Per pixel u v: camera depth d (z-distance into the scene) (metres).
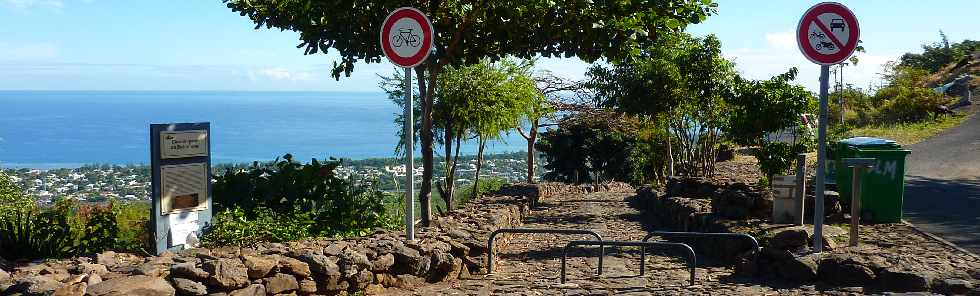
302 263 7.08
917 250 8.83
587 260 11.04
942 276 7.03
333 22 10.98
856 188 8.96
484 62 18.88
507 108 19.30
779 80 16.97
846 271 7.50
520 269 10.20
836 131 19.95
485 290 8.17
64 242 8.86
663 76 22.12
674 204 15.64
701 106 22.77
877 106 48.66
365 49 11.31
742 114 17.45
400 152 21.72
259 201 11.52
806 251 8.28
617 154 37.25
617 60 11.83
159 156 8.97
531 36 11.45
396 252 8.22
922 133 35.12
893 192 11.03
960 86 52.03
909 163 24.52
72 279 5.91
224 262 6.39
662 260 10.91
